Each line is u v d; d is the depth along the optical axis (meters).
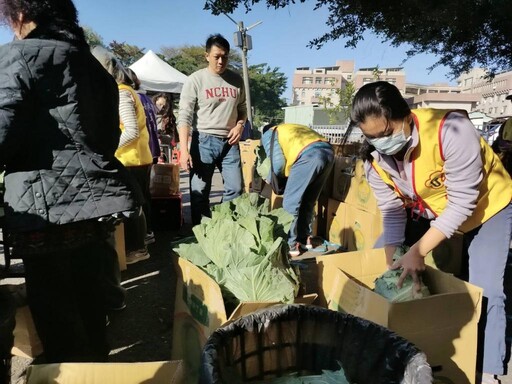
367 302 1.87
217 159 4.47
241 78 4.47
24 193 1.66
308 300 1.99
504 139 5.80
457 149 1.81
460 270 3.88
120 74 3.55
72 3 1.78
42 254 1.76
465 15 4.89
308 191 4.30
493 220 2.10
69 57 1.67
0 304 1.70
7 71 1.54
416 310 1.75
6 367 1.65
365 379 1.49
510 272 4.11
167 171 5.12
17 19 1.66
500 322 2.19
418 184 2.03
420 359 1.33
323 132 17.02
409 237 2.67
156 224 5.11
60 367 1.36
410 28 5.50
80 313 2.01
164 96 9.54
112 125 1.93
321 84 79.56
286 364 1.59
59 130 1.69
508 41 5.64
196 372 2.03
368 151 2.18
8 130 1.54
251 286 1.91
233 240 2.12
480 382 2.30
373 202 4.20
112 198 1.83
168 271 3.81
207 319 1.89
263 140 4.59
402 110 1.79
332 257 2.22
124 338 2.71
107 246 2.15
